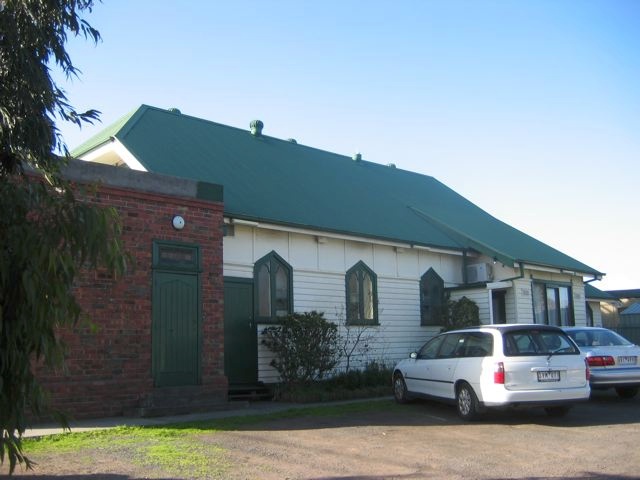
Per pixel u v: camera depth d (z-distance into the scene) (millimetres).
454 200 26719
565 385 10953
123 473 7305
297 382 14930
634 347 14070
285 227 15727
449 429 10484
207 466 7668
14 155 4422
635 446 9109
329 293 17188
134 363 11734
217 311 13172
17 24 4445
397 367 13891
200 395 12539
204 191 13352
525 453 8641
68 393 10805
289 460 8070
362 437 9719
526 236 25062
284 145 22500
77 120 4672
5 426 4039
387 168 26812
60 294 4121
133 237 12000
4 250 4012
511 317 20297
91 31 4801
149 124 17703
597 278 24141
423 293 19766
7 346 3982
